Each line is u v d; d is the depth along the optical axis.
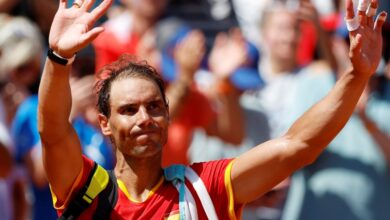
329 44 21.11
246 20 25.95
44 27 22.70
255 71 21.05
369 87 20.27
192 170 11.91
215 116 20.23
